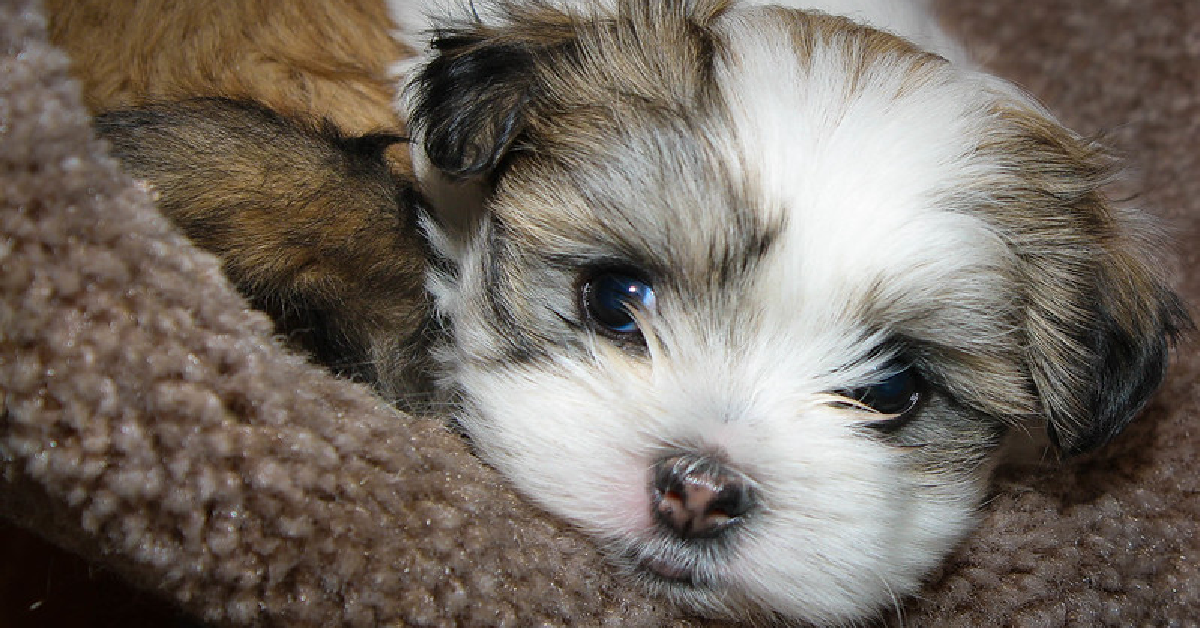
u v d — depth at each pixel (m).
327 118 0.23
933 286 0.19
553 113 0.20
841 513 0.19
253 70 0.24
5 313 0.16
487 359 0.20
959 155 0.20
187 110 0.21
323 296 0.21
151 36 0.23
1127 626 0.20
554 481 0.19
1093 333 0.22
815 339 0.19
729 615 0.20
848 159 0.19
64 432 0.16
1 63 0.17
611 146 0.20
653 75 0.20
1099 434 0.22
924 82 0.21
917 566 0.20
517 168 0.20
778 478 0.19
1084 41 0.36
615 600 0.19
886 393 0.20
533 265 0.20
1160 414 0.24
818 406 0.20
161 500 0.16
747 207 0.19
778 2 0.24
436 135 0.20
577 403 0.19
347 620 0.17
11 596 0.22
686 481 0.19
